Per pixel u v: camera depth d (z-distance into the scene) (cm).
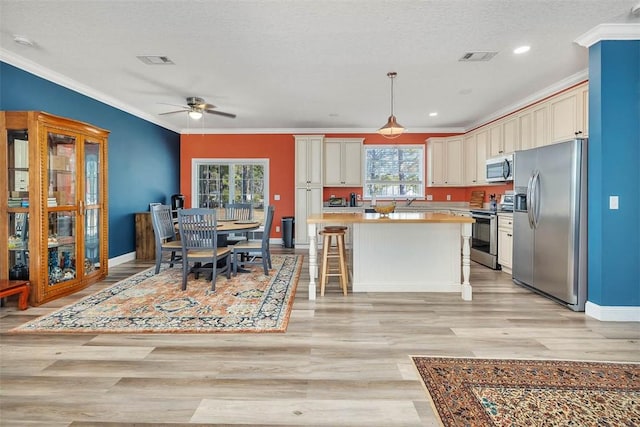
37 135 341
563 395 194
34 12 278
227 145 772
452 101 536
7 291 315
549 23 295
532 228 395
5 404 185
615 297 312
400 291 405
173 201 711
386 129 433
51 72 413
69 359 235
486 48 345
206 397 192
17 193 349
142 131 630
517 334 279
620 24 296
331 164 745
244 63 384
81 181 400
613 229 311
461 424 169
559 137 420
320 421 172
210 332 281
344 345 258
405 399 190
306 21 292
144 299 368
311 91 488
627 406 184
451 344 260
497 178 543
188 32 312
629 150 308
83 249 405
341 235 393
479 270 522
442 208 727
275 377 213
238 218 611
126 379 210
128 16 284
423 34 314
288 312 329
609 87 307
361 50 350
